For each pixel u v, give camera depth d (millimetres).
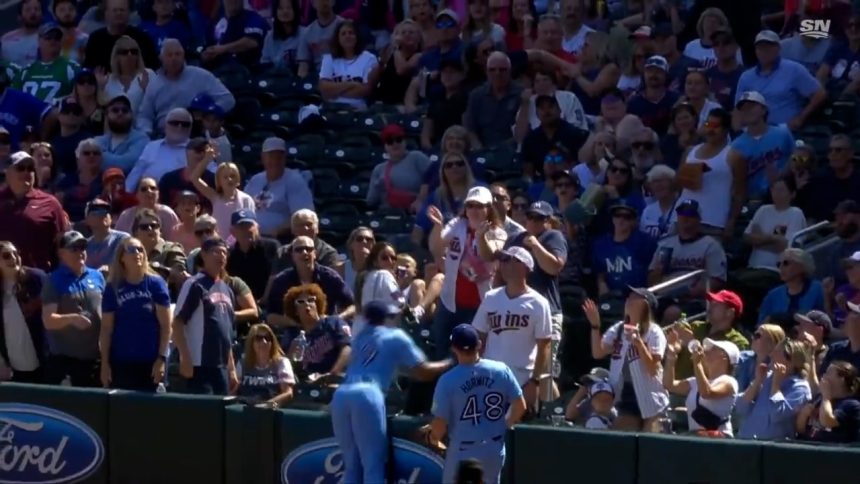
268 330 48875
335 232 60562
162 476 47031
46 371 50750
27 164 55406
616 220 54312
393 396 50031
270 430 45562
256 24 71062
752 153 56969
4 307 50969
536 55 63688
